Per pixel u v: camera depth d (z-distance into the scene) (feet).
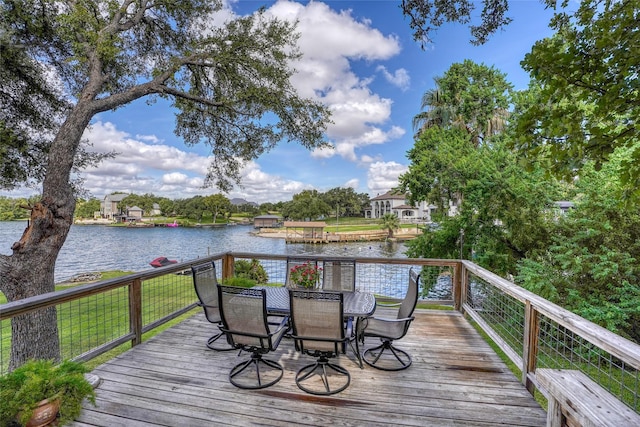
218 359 10.90
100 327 20.06
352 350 11.46
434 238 36.55
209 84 23.98
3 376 7.26
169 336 12.99
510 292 10.05
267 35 20.68
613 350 5.45
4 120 17.07
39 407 6.88
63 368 7.93
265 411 8.03
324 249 130.31
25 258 15.94
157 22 22.29
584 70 4.33
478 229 31.65
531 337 9.02
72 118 17.31
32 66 17.98
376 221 241.14
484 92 47.91
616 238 20.36
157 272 12.92
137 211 262.26
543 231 26.86
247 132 24.25
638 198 4.99
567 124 4.42
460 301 16.39
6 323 20.63
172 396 8.65
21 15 16.83
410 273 11.77
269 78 21.08
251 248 133.28
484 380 9.61
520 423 7.56
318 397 8.68
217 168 26.55
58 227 16.67
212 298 12.80
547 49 4.41
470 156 34.47
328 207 247.50
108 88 21.52
